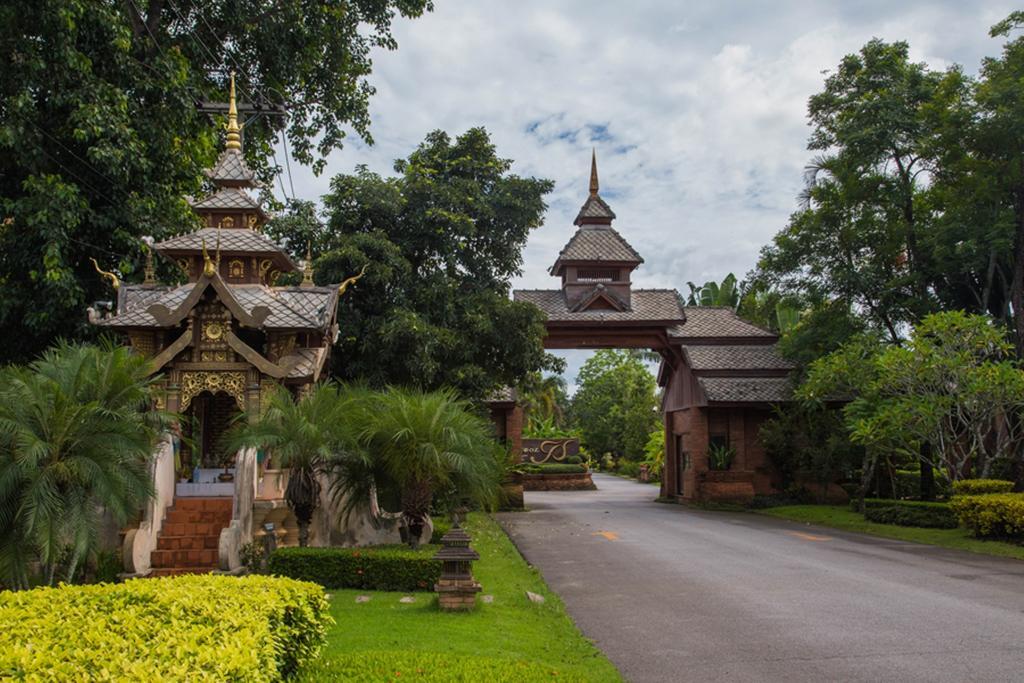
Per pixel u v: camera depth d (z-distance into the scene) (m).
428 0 22.61
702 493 30.00
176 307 14.49
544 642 8.76
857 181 25.06
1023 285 21.81
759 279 28.34
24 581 9.58
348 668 7.00
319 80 23.61
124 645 5.02
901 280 24.47
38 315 15.30
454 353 21.19
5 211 15.07
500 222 23.45
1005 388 18.67
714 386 30.02
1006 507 17.25
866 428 20.64
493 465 13.89
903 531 20.22
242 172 16.64
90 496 9.96
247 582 7.17
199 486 14.73
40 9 14.38
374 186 21.50
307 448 12.45
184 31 20.50
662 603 11.45
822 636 9.45
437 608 10.02
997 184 21.64
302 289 16.48
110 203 16.62
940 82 23.98
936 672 7.93
